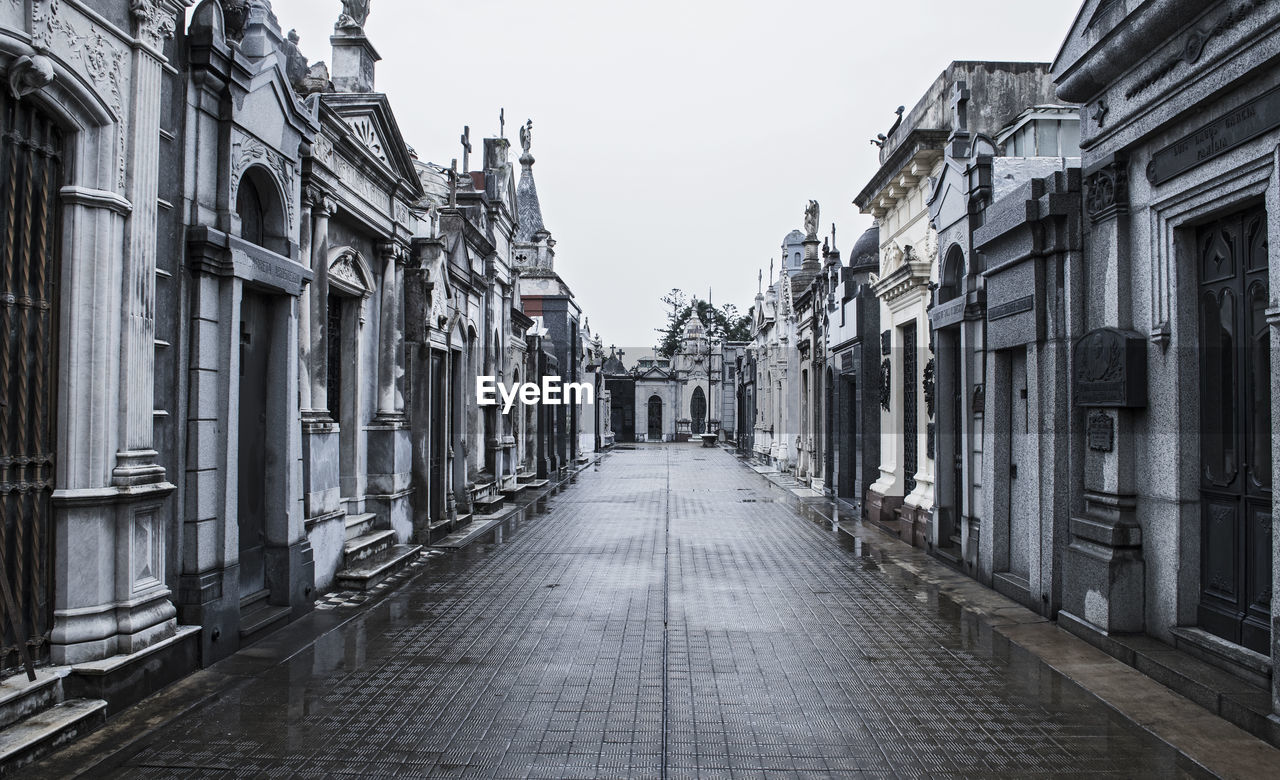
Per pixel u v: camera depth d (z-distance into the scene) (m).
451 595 8.67
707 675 5.93
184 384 6.05
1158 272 6.26
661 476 27.16
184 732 4.82
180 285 6.02
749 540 12.70
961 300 9.81
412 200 11.70
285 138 7.54
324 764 4.39
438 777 4.23
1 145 4.62
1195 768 4.36
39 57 4.57
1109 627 6.51
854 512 16.56
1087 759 4.47
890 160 13.06
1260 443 5.38
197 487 6.06
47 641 4.96
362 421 10.55
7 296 4.66
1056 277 7.42
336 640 6.88
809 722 5.02
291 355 7.60
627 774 4.28
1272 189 4.91
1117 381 6.50
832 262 19.33
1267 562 5.31
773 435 31.91
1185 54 5.65
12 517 4.72
